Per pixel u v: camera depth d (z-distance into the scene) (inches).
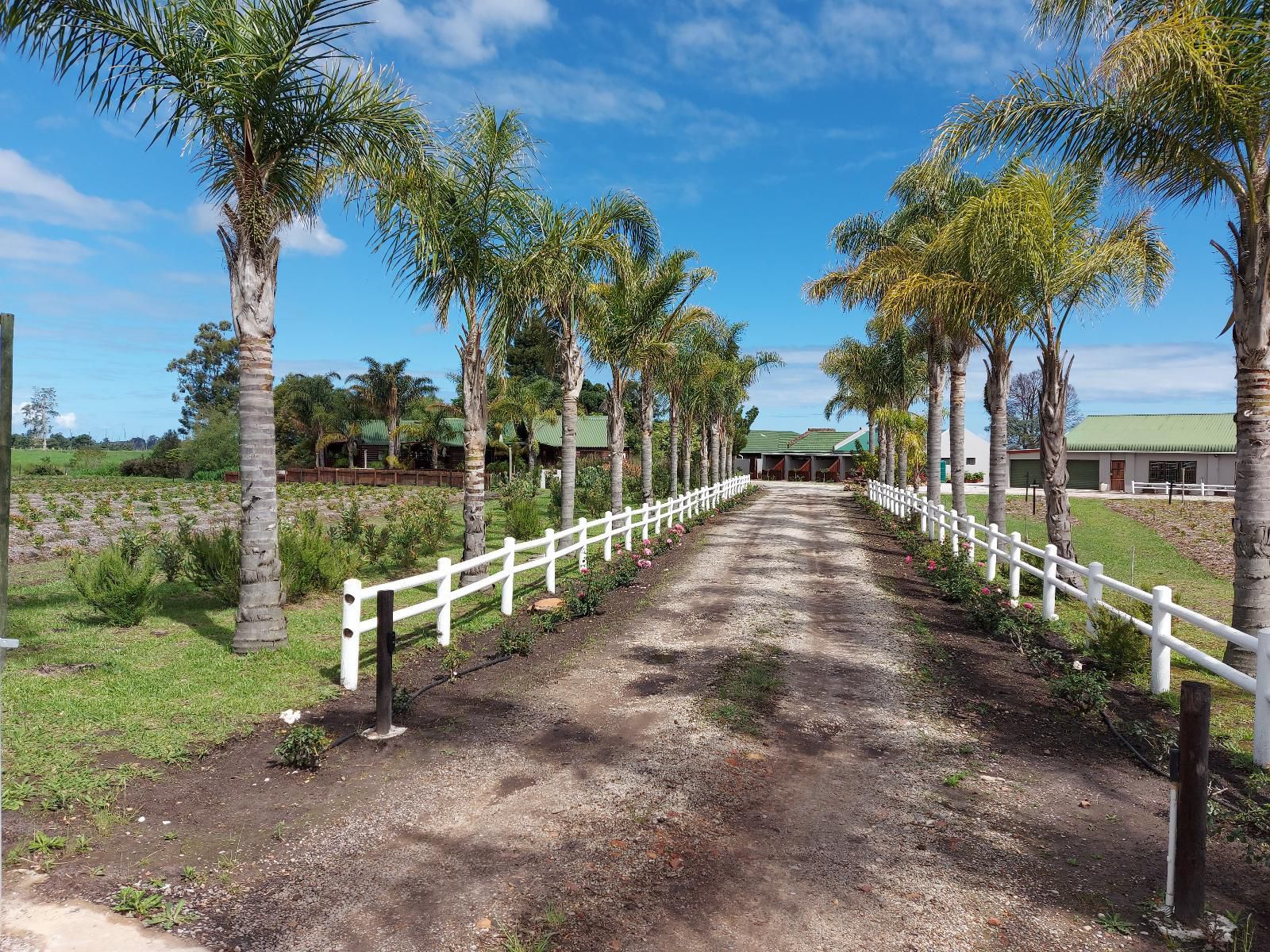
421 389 2192.4
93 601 338.0
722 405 1409.9
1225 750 228.1
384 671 226.7
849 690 287.6
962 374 716.0
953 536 647.8
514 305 465.7
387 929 131.0
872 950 130.2
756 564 616.1
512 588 409.1
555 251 464.8
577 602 407.2
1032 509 1275.8
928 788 201.5
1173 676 306.7
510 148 439.2
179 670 276.1
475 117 431.8
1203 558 832.9
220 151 319.3
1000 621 381.1
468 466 464.8
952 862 161.9
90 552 579.5
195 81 282.4
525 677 294.7
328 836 163.8
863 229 815.7
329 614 385.7
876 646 356.8
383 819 173.0
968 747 231.9
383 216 390.9
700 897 144.9
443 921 134.0
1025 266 470.3
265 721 231.9
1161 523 1090.1
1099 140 337.1
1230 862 164.4
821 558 658.8
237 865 150.2
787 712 261.4
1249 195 296.2
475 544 465.1
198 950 123.0
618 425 766.5
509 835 167.3
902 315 564.7
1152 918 142.2
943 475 2070.6
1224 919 141.9
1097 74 283.0
